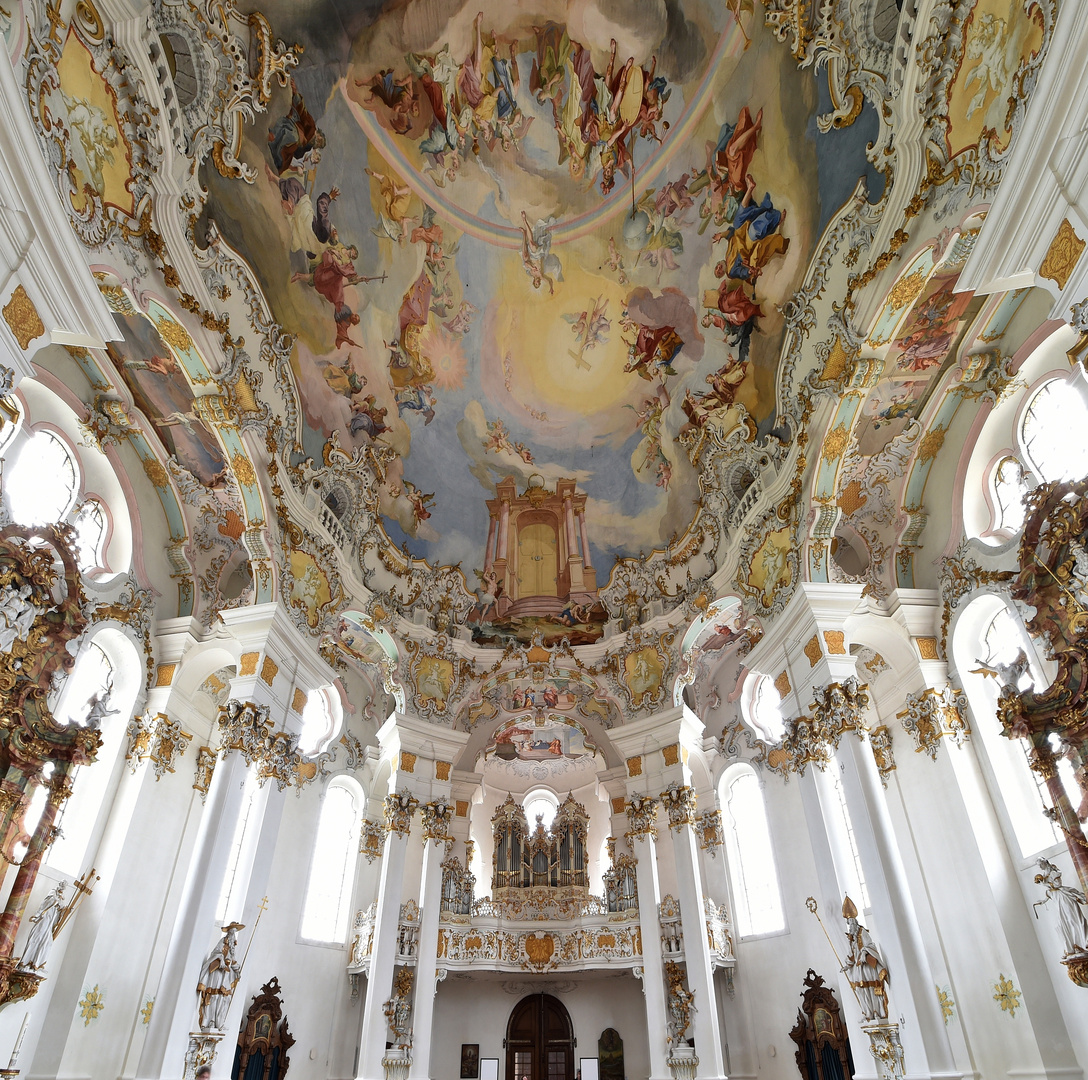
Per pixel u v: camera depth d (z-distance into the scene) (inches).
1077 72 306.7
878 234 470.0
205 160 479.2
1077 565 395.9
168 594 631.8
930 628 589.6
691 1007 632.4
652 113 592.1
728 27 522.9
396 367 706.2
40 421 529.0
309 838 725.3
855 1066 454.9
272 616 590.6
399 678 753.0
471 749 844.0
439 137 620.7
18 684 436.8
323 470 668.1
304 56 509.7
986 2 362.6
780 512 613.9
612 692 778.8
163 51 418.0
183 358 516.7
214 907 509.4
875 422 584.7
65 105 369.4
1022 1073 466.0
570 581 797.9
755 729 757.3
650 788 738.2
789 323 573.0
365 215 618.2
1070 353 322.3
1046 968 478.0
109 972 521.3
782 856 697.6
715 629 738.2
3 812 431.8
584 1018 825.5
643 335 695.7
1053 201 326.0
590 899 811.4
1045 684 499.2
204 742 646.5
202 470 617.0
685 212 617.3
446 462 775.7
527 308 718.5
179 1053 462.6
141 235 448.8
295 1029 652.7
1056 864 472.4
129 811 556.4
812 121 495.5
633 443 755.4
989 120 372.5
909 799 582.6
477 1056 812.0
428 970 679.1
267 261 557.9
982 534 568.7
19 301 324.2
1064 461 501.0
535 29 580.7
